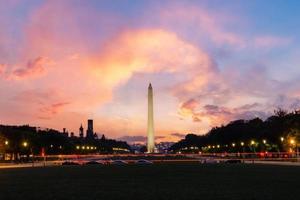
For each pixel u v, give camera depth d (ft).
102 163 627.87
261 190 186.70
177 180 256.32
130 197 164.45
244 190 187.83
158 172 350.84
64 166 522.88
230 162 588.50
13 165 575.38
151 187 208.95
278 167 413.80
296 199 151.94
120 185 222.69
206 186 211.41
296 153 638.53
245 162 583.58
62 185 225.15
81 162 641.40
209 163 574.56
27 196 171.01
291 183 222.89
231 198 157.89
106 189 199.62
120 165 543.80
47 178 284.82
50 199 160.35
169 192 183.01
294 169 371.15
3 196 171.42
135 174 325.01
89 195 172.96
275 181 237.45
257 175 293.02
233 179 258.16
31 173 351.05
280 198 155.43
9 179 276.82
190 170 380.17
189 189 196.13
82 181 254.27
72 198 163.02
